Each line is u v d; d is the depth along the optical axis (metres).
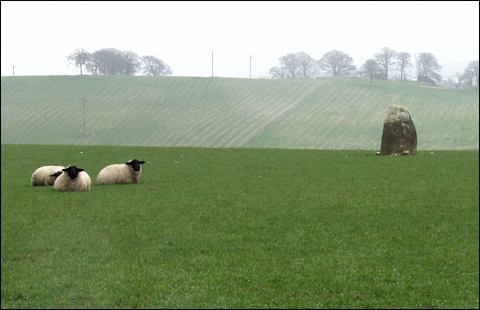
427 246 20.62
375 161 50.44
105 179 37.00
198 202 30.00
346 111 189.62
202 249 20.27
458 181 37.38
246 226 24.08
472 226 24.02
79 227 23.81
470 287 16.02
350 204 29.20
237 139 162.38
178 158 55.81
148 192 33.38
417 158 52.19
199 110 191.88
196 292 15.50
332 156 56.62
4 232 22.86
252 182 38.31
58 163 51.16
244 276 16.94
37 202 29.56
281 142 158.38
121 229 23.45
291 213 26.92
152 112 189.25
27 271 17.55
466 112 187.12
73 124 177.00
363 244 21.02
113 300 14.90
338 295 15.31
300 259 18.97
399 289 15.80
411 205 28.72
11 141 161.38
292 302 14.73
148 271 17.53
